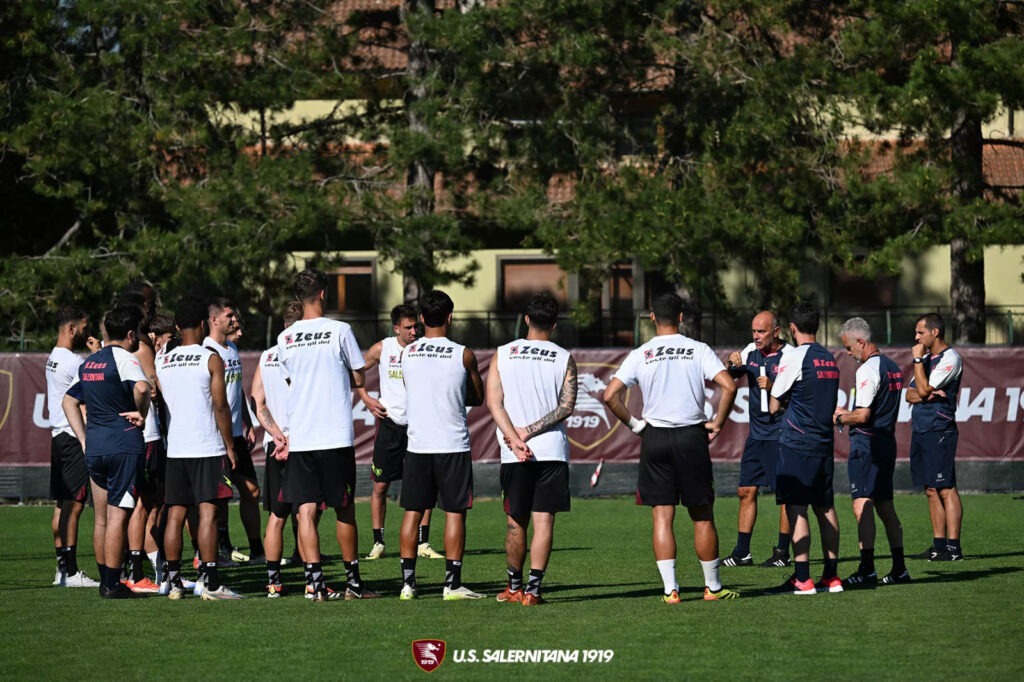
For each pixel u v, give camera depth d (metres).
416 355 36.94
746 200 87.81
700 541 36.38
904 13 84.81
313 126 98.50
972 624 32.31
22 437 73.25
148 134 91.25
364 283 131.00
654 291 126.44
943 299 126.12
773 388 37.72
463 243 90.31
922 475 45.81
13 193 116.44
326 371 36.56
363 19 98.44
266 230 88.56
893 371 39.50
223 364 37.53
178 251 89.31
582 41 87.06
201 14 92.25
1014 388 71.44
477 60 88.56
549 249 89.69
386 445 48.44
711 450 73.00
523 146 91.50
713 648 29.45
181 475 37.34
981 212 85.88
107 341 38.53
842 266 92.00
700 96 91.50
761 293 94.12
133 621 33.75
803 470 37.44
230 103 94.75
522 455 35.38
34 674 27.50
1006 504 66.38
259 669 27.80
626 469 72.62
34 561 48.53
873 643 29.94
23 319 93.88
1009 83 83.69
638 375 35.69
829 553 38.03
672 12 90.44
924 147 90.00
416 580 42.00
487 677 26.86
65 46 99.50
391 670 27.61
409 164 91.06
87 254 94.31
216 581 37.59
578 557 47.62
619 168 90.44
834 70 89.75
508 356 35.81
